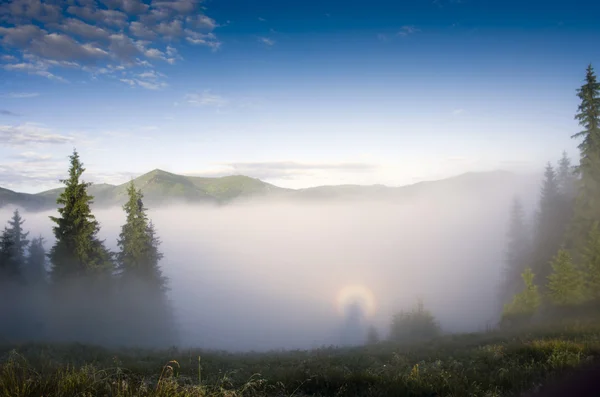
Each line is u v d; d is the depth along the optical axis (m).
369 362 11.62
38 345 16.55
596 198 32.50
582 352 8.28
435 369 7.92
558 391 5.43
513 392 5.60
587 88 33.19
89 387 4.63
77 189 34.78
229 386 6.06
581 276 30.86
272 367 11.25
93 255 36.03
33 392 4.40
